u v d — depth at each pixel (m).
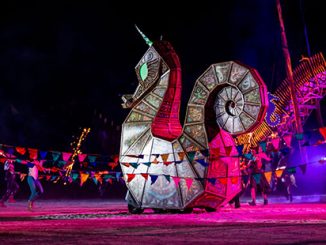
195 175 11.33
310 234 6.20
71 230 7.30
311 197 22.67
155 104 12.42
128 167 12.48
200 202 11.48
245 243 5.40
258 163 16.02
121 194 32.38
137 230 7.20
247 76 10.82
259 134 21.03
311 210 11.76
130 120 12.74
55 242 5.77
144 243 5.56
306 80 25.41
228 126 11.09
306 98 25.98
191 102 11.70
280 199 21.94
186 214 11.19
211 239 5.87
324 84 24.95
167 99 12.29
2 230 7.40
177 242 5.61
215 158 11.11
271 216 9.73
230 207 14.69
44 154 11.91
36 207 16.41
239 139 21.23
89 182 33.16
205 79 11.53
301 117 27.19
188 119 11.68
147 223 8.54
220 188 11.49
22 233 6.89
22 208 15.58
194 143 11.47
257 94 10.62
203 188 11.19
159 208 11.86
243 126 10.82
